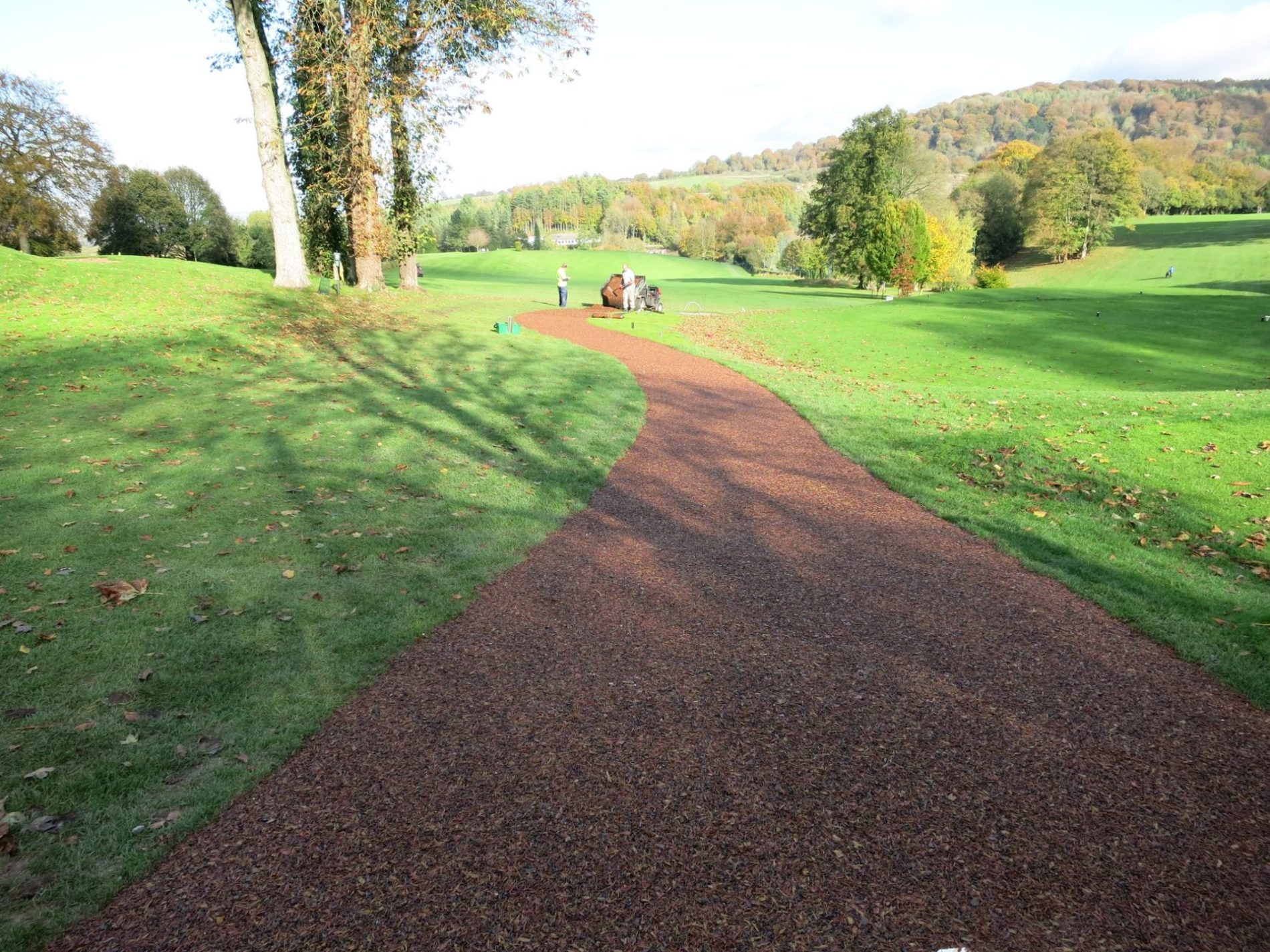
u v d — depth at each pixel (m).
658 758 3.72
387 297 25.25
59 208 48.41
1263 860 3.08
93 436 9.19
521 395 12.85
